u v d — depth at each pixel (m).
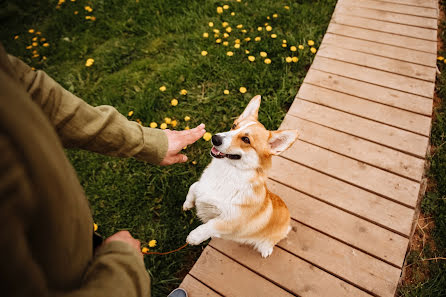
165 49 4.06
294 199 2.77
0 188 0.32
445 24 4.22
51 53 4.16
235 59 3.74
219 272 2.41
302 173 2.91
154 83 3.63
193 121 3.34
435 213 2.78
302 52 3.78
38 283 0.40
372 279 2.32
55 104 0.99
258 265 2.44
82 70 3.91
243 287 2.34
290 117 3.31
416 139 3.05
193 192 2.46
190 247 2.64
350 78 3.61
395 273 2.34
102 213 2.76
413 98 3.37
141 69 3.86
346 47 3.93
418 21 4.13
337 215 2.66
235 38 3.98
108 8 4.58
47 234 0.44
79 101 1.07
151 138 1.34
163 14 4.39
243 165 2.11
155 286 2.40
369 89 3.50
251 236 2.29
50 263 0.48
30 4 4.84
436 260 2.55
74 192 0.55
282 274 2.39
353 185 2.82
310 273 2.39
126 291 0.71
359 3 4.46
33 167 0.38
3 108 0.35
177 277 2.51
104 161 3.07
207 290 2.33
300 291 2.31
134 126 1.29
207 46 3.90
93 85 3.78
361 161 2.95
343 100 3.42
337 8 4.41
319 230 2.59
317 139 3.13
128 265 0.78
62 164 0.50
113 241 0.84
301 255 2.48
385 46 3.90
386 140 3.08
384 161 2.93
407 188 2.75
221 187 2.16
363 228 2.57
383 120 3.22
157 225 2.70
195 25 4.21
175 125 3.13
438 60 3.82
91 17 4.40
